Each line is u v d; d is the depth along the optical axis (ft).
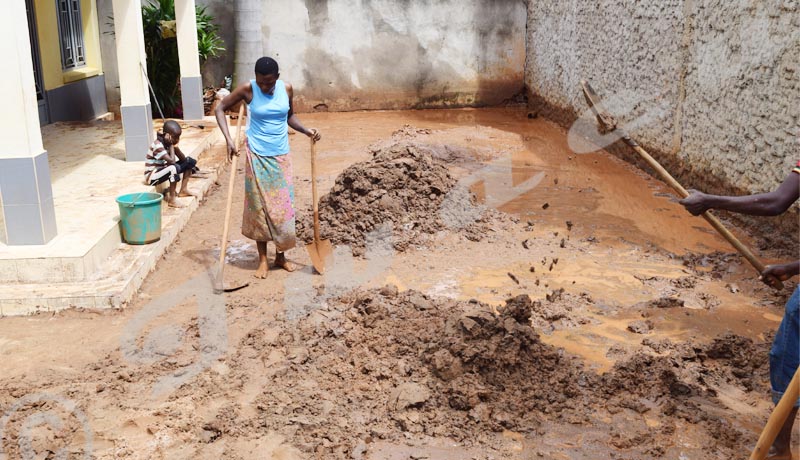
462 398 15.17
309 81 54.39
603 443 14.20
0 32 20.21
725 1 29.63
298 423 14.58
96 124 41.19
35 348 17.95
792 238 25.58
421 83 55.67
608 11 40.88
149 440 14.12
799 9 24.79
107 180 29.37
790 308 12.46
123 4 31.42
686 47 32.99
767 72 26.84
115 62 48.39
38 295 20.02
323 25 53.47
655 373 16.53
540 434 14.47
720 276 22.90
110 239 23.09
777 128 26.25
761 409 15.46
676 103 34.12
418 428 14.60
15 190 21.22
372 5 53.62
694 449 14.03
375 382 16.19
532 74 55.06
